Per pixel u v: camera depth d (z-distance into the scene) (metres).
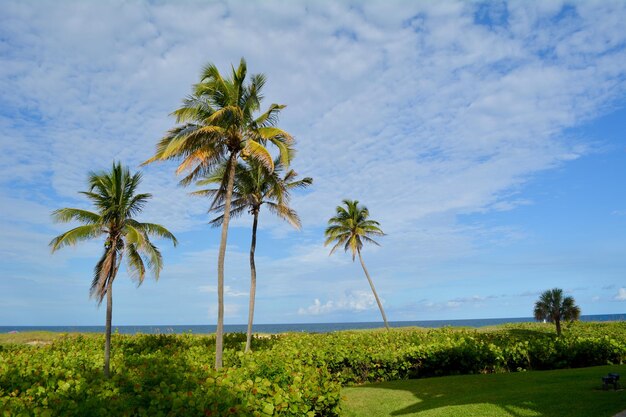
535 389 11.55
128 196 17.16
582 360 17.70
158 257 19.02
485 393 11.89
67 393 7.43
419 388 13.84
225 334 29.42
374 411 11.48
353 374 16.58
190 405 6.55
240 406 6.75
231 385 8.24
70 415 5.99
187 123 16.36
